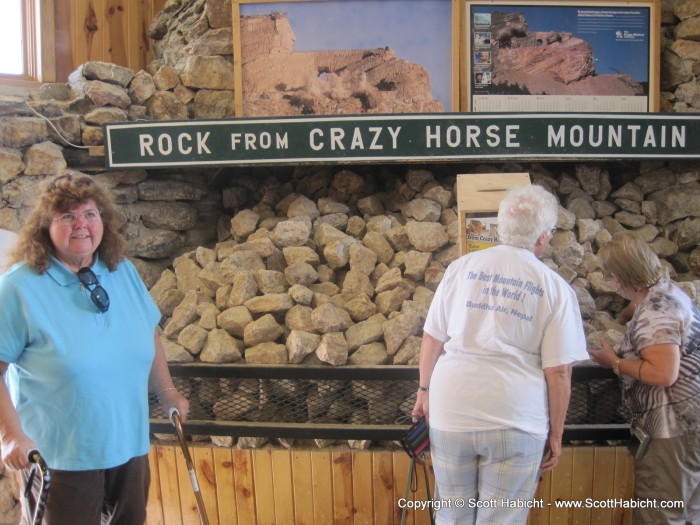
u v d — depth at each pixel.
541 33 3.61
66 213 1.95
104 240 2.12
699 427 2.25
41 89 3.68
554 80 3.63
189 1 4.22
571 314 2.04
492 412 1.99
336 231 3.35
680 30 3.76
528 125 3.24
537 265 2.06
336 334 2.77
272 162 3.30
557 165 3.68
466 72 3.60
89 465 1.96
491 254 2.12
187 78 3.75
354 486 2.76
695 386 2.25
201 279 3.17
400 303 2.98
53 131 3.45
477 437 2.00
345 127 3.25
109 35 4.62
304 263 3.15
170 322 2.99
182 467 2.83
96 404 1.95
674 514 2.31
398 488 2.74
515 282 2.04
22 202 3.31
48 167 3.36
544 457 2.18
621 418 2.71
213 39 3.79
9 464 1.80
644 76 3.65
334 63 3.63
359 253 3.16
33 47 4.23
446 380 2.07
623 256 2.30
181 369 2.76
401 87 3.62
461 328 2.07
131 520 2.17
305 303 2.96
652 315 2.24
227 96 3.78
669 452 2.28
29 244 1.95
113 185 3.57
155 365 2.39
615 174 3.71
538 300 2.02
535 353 2.06
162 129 3.32
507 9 3.60
